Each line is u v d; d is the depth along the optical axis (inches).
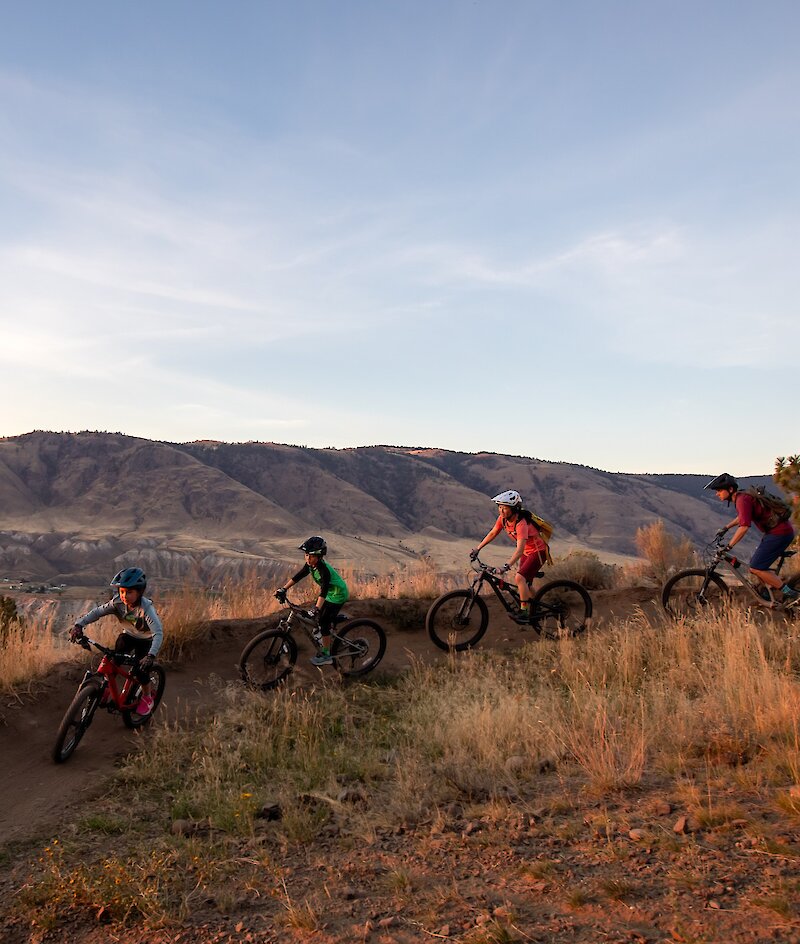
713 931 118.2
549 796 194.1
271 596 445.7
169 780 237.0
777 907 121.6
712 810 165.5
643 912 127.6
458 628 381.4
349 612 432.1
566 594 405.1
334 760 245.4
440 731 253.0
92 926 148.4
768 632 322.7
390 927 134.3
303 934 136.3
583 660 331.3
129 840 194.1
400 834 180.4
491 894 142.5
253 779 234.2
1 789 237.0
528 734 238.2
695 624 348.8
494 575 380.5
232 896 155.5
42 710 297.4
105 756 263.1
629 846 155.5
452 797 201.0
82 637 272.4
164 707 311.7
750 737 212.5
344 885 155.1
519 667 340.5
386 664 371.9
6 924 151.5
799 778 177.5
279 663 342.0
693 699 273.1
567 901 135.2
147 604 284.5
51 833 202.2
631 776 194.7
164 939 139.7
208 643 380.5
